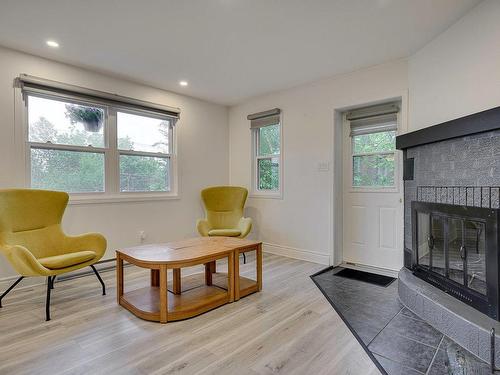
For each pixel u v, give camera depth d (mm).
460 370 1580
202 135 4578
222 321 2205
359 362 1699
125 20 2383
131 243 3730
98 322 2174
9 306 2443
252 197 4641
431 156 2383
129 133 3811
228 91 4195
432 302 2064
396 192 3381
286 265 3711
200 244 2777
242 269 3531
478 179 1947
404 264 2754
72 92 3217
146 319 2205
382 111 3418
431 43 2713
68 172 3293
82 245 2758
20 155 2920
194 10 2246
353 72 3486
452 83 2438
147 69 3385
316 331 2053
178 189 4250
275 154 4414
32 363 1684
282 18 2357
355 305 2482
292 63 3238
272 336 1987
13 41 2719
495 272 1695
